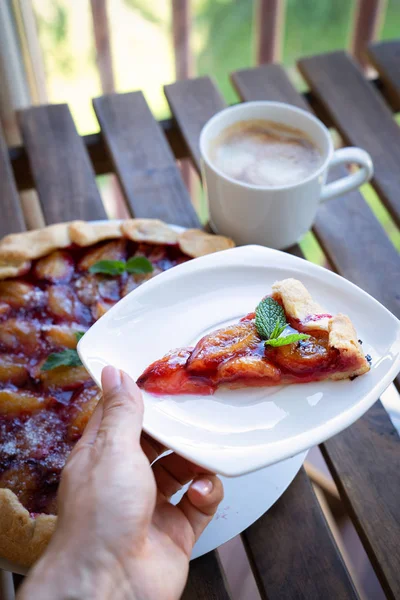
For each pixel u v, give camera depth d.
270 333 0.46
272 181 0.59
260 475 0.50
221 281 0.50
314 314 0.46
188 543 0.45
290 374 0.45
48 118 0.73
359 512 0.50
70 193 0.67
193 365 0.45
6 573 0.56
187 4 1.00
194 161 0.70
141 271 0.57
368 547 0.49
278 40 1.07
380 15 1.01
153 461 0.49
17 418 0.51
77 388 0.53
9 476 0.49
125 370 0.46
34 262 0.59
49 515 0.47
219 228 0.62
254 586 0.71
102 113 0.73
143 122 0.73
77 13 1.06
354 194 0.68
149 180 0.68
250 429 0.43
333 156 0.59
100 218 0.65
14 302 0.57
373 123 0.73
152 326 0.48
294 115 0.62
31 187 0.75
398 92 0.77
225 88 1.26
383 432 0.53
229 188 0.57
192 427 0.43
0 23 0.83
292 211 0.58
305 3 1.19
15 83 0.89
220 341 0.46
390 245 0.64
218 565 0.48
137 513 0.40
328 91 0.76
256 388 0.45
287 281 0.48
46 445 0.50
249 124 0.64
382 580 0.48
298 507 0.50
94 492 0.40
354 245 0.64
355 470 0.51
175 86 0.76
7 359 0.54
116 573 0.39
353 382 0.45
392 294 0.61
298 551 0.48
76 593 0.38
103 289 0.57
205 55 1.22
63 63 1.12
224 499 0.49
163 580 0.41
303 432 0.43
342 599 0.47
